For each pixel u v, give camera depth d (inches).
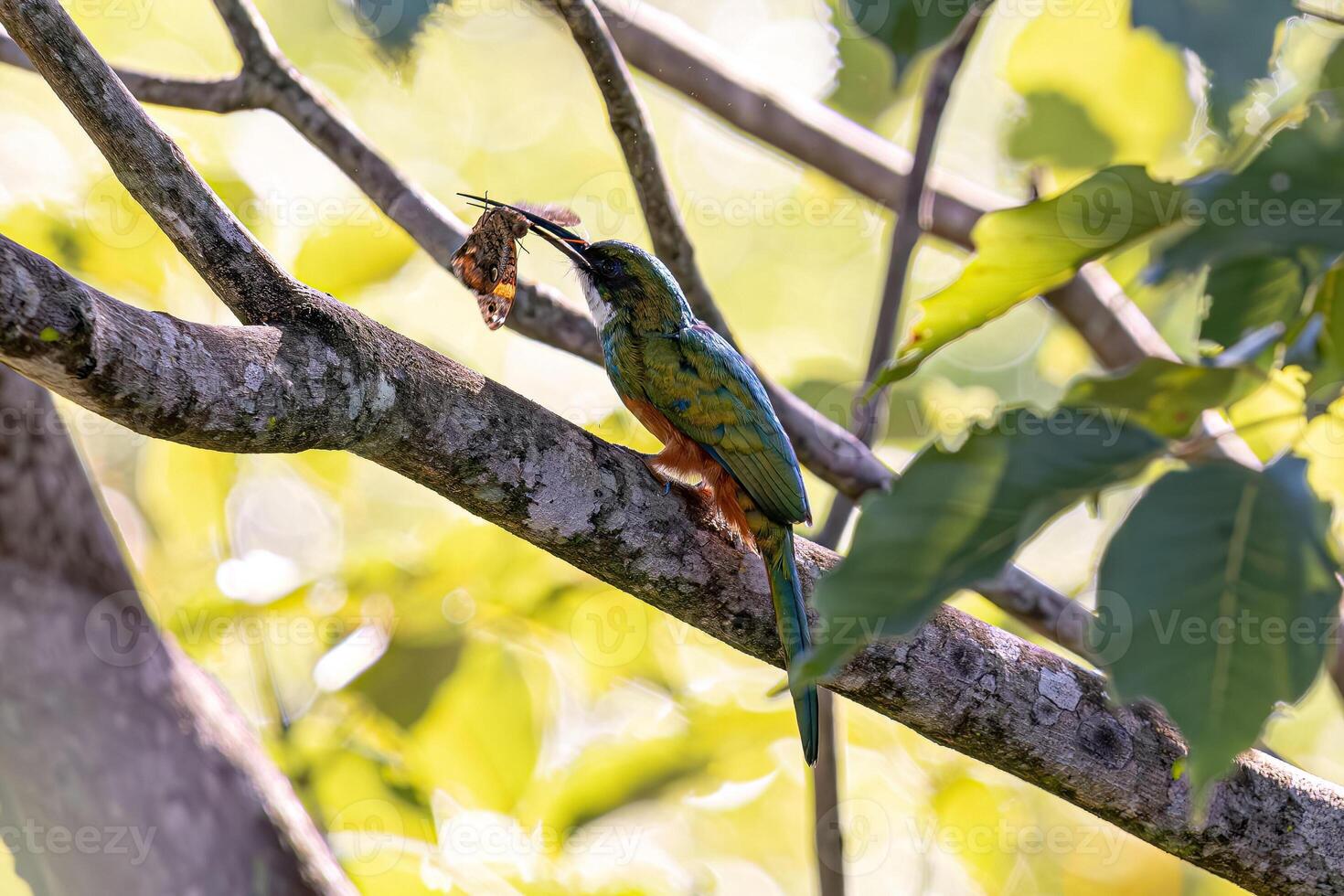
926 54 222.2
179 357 165.2
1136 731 244.8
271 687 355.3
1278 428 289.9
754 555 258.5
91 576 219.3
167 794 209.5
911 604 165.0
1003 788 455.8
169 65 524.1
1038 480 166.2
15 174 447.8
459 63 604.4
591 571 237.1
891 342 341.7
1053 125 429.4
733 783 414.3
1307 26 297.1
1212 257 191.2
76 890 199.5
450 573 377.7
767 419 287.0
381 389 193.9
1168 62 410.9
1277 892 249.6
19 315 146.3
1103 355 407.5
